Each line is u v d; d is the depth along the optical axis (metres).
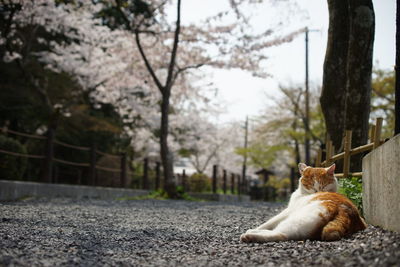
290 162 33.16
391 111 23.83
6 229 4.79
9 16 16.20
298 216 3.66
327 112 8.48
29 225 5.30
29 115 18.58
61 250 3.57
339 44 8.38
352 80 7.14
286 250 3.25
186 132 29.17
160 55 18.80
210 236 4.76
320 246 3.29
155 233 5.02
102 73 19.53
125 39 18.61
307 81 24.31
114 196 15.17
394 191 3.66
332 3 8.47
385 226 3.93
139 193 17.20
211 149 33.09
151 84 20.09
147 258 3.34
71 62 19.39
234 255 3.31
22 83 19.47
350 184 6.06
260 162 32.66
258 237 3.67
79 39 19.78
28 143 18.89
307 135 24.00
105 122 20.41
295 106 27.34
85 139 20.67
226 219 7.09
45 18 17.98
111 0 17.31
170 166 16.05
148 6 17.98
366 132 7.20
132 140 25.38
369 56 7.10
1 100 18.36
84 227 5.39
